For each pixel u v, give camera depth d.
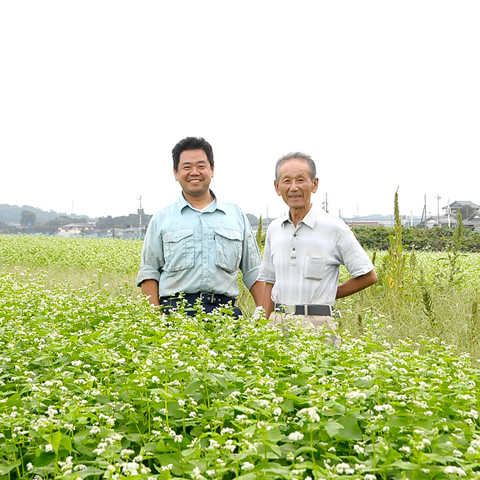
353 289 5.68
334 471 2.61
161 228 6.38
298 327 5.00
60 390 3.55
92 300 6.88
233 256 6.38
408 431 3.04
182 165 6.23
